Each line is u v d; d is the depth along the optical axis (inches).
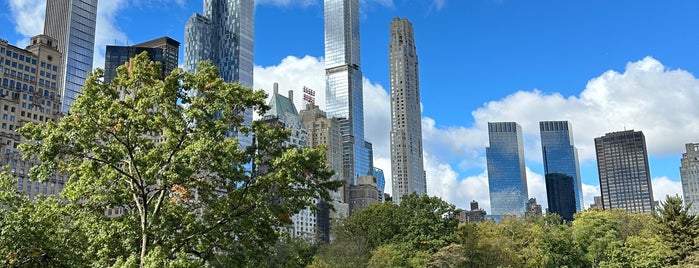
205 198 1386.6
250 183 1343.5
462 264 3115.2
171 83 1273.4
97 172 1309.1
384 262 3038.9
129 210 1435.8
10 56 6604.3
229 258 1337.4
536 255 3732.8
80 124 1222.3
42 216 1241.4
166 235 1251.2
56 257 1216.2
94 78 1277.1
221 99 1283.2
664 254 3457.2
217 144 1222.9
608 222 4419.3
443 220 3405.5
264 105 1382.9
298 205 1360.7
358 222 3720.5
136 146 1310.3
